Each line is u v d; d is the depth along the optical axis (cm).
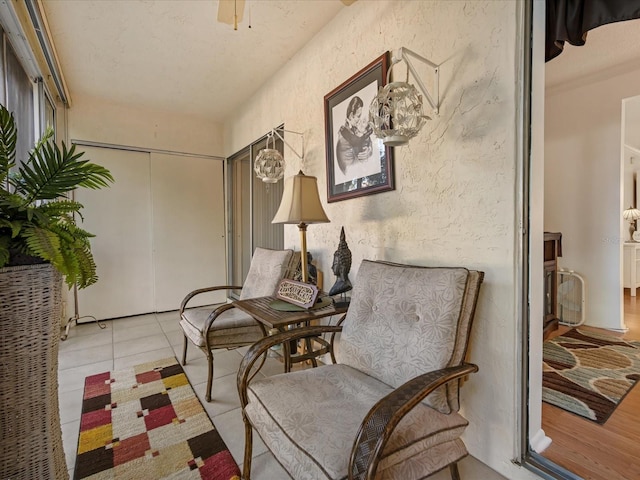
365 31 205
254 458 149
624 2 117
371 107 157
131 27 241
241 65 299
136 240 400
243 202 420
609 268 315
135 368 249
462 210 152
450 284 125
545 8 135
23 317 98
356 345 146
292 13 228
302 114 273
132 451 154
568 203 338
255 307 188
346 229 228
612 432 160
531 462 133
